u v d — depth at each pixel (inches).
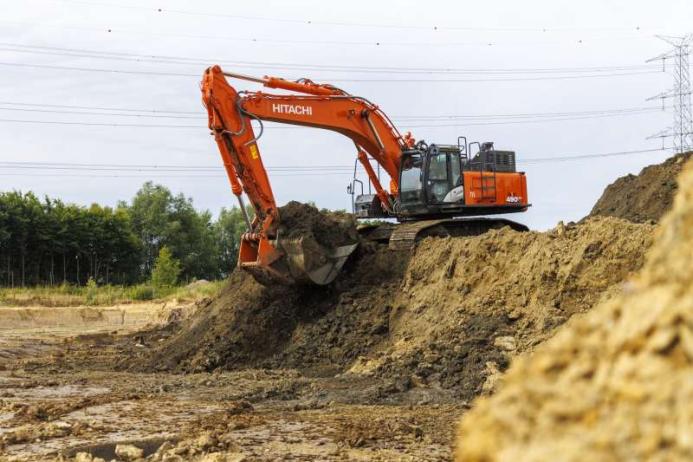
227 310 1973.4
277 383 1496.1
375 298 1846.7
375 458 867.4
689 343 216.5
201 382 1563.7
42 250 5826.8
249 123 1825.8
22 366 1974.7
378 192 2130.9
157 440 988.6
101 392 1477.6
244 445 949.2
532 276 1545.3
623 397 220.1
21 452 933.8
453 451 901.2
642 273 261.0
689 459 199.0
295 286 1904.5
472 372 1390.3
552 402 230.7
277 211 1844.2
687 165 272.2
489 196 2044.8
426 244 1863.9
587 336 245.8
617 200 2252.7
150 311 3622.0
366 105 2050.9
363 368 1566.2
